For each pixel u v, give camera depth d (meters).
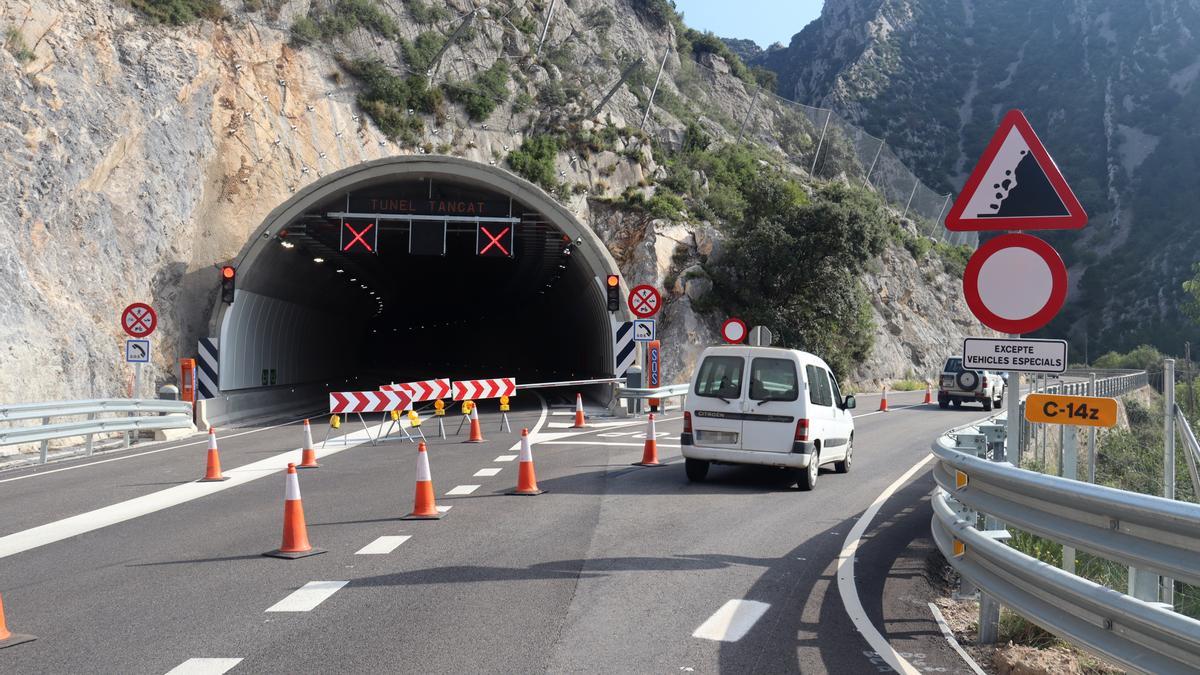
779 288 41.97
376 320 68.56
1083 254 125.62
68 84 26.92
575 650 5.71
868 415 29.91
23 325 21.06
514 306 63.47
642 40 83.25
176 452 17.45
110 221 26.81
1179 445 21.81
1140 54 154.50
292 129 37.56
